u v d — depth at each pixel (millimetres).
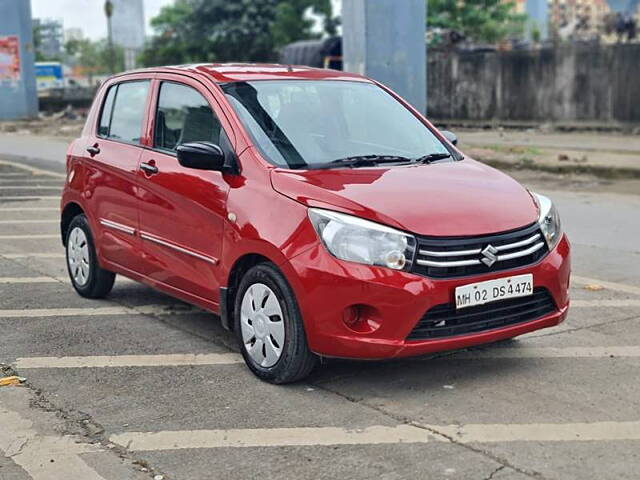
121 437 4363
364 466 3961
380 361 5398
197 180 5539
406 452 4102
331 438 4281
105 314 6668
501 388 4930
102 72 80312
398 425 4422
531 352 5574
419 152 5840
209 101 5734
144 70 6629
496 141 21141
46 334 6152
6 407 4789
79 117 36844
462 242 4633
